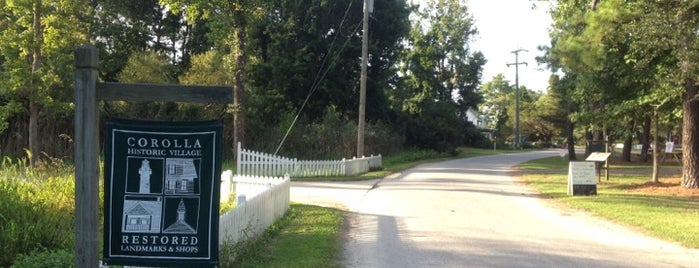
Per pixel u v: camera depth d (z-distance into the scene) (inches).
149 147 212.5
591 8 711.1
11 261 278.4
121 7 1406.3
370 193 674.2
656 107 722.2
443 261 323.9
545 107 3750.0
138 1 1462.8
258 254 318.0
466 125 2795.3
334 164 938.7
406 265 312.8
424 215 498.6
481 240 387.5
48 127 1009.5
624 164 1465.3
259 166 868.0
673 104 764.0
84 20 950.4
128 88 205.6
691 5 547.2
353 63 1550.2
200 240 213.8
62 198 361.4
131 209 211.9
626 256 346.0
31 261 258.7
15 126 1014.4
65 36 812.6
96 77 205.3
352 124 1387.8
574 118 881.5
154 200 212.7
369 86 1624.0
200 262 213.9
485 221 472.4
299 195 644.1
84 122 202.8
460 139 2091.5
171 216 213.5
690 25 566.6
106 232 211.0
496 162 1529.3
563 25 831.1
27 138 1016.2
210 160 214.2
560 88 1397.6
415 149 1918.1
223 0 983.0
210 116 1102.4
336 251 339.9
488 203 591.2
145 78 1135.0
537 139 3993.6
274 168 877.8
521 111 3949.3
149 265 213.0
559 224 463.8
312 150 1275.8
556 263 324.8
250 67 1206.3
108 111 222.7
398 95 2101.4
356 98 1605.6
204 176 213.8
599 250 362.6
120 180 211.3
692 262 332.2
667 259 339.6
